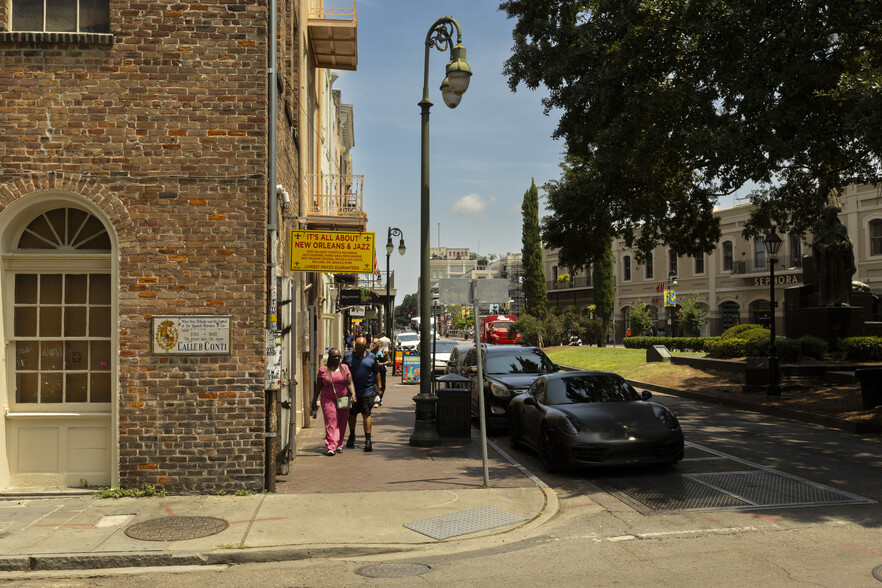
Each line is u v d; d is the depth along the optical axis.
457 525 7.24
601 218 19.06
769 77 12.12
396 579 5.79
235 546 6.49
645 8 13.37
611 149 14.85
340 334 33.22
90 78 8.52
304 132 15.41
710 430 13.91
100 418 8.65
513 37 19.00
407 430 14.30
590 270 66.19
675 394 21.69
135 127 8.55
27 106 8.46
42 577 5.97
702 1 12.40
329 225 15.41
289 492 8.62
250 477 8.52
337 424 11.58
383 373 19.06
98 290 8.81
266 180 8.70
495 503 8.11
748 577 5.58
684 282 54.88
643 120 14.21
